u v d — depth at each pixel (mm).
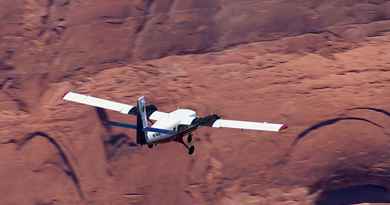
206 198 198250
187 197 198875
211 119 140750
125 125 137500
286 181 198125
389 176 195750
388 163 197875
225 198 197875
